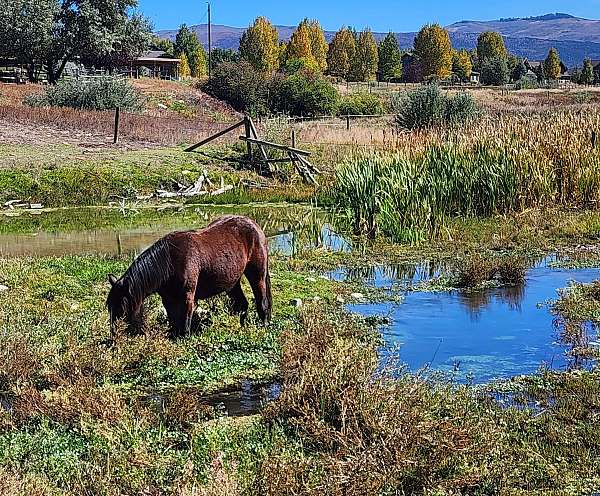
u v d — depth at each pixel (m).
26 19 59.69
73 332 8.70
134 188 22.88
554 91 72.69
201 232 8.57
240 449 5.92
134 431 6.07
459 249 15.23
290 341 8.04
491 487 5.55
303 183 24.75
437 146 19.95
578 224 16.83
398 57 110.94
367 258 14.48
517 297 11.62
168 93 56.16
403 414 6.02
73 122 32.34
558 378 7.86
